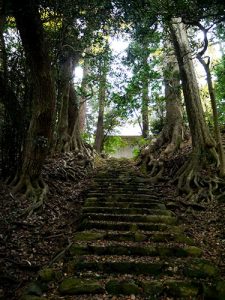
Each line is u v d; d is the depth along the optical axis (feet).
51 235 19.02
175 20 32.32
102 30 29.17
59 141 38.88
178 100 41.65
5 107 25.25
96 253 16.01
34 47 21.30
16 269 15.06
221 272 14.74
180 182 27.96
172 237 17.84
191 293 12.72
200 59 23.41
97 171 37.96
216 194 25.21
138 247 16.20
